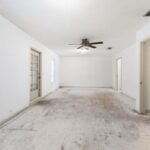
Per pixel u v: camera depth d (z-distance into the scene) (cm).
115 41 455
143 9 227
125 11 235
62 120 277
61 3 206
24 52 357
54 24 299
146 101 330
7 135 210
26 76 370
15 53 309
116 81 744
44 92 545
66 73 886
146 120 280
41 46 501
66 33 369
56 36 399
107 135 212
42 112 332
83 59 873
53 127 242
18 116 301
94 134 216
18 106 323
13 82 300
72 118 290
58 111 342
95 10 230
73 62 879
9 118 281
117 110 353
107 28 325
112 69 846
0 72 253
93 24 299
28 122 265
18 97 323
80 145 183
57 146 180
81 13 243
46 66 569
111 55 821
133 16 256
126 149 174
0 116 252
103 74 866
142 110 324
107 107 383
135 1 201
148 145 183
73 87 873
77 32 360
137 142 191
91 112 335
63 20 276
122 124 258
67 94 604
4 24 264
